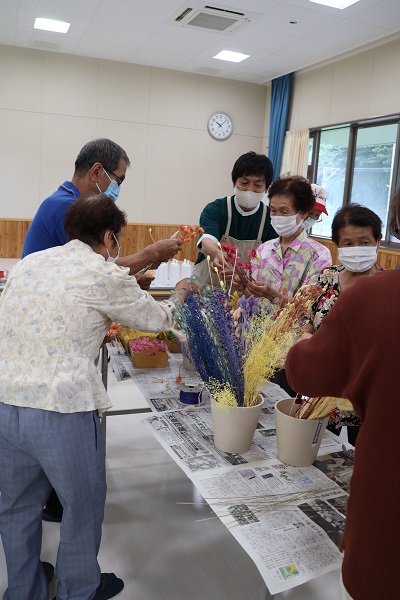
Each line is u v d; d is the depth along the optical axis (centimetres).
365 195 688
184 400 197
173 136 833
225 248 208
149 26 615
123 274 161
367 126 670
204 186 866
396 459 87
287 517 135
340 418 205
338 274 214
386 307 89
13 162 755
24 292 155
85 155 220
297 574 117
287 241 241
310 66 755
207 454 163
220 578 202
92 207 164
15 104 743
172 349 260
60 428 149
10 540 169
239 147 880
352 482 96
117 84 788
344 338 96
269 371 165
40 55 742
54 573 202
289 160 804
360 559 92
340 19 558
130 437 316
